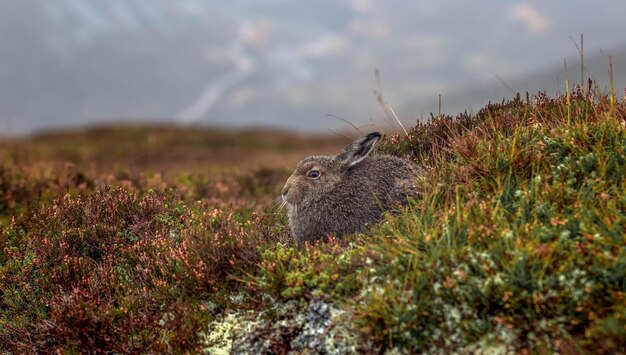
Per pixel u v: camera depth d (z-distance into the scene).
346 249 7.59
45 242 9.24
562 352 5.54
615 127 7.70
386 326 6.16
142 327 7.55
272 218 10.70
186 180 15.80
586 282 5.90
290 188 8.88
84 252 9.37
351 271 6.98
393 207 8.34
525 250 6.18
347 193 8.68
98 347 7.48
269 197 15.19
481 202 7.24
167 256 8.43
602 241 6.15
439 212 7.43
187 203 12.35
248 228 9.30
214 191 15.09
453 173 8.08
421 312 6.12
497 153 7.95
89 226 9.59
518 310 5.99
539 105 9.48
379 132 8.73
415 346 6.07
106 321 7.60
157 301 7.93
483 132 8.76
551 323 5.76
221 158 40.47
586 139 7.75
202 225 8.97
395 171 8.80
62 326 7.60
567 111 9.01
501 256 6.29
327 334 6.54
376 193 8.59
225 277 7.74
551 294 5.86
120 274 8.64
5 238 10.04
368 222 8.40
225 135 70.94
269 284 7.19
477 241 6.61
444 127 10.34
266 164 22.16
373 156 9.26
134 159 38.88
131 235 9.65
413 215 7.52
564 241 6.36
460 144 8.58
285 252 7.82
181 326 7.15
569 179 7.34
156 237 9.12
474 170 7.96
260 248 8.00
